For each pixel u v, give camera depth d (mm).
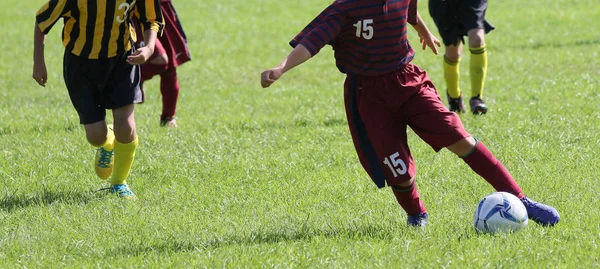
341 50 18266
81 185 24359
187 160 27016
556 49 53875
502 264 16047
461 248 17172
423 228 18719
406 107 18219
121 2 21422
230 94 43125
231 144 29406
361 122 18531
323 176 24453
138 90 22859
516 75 44406
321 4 88438
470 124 31031
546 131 28984
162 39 32875
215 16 80625
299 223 19719
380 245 17500
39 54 21766
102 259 17531
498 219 18094
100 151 23734
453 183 23094
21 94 44562
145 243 18469
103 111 22719
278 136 30594
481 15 32781
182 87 46062
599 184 22359
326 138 29906
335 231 18984
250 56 57781
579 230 18109
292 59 17078
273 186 23547
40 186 24266
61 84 47875
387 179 18250
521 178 23172
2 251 18344
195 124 33906
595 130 29000
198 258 17094
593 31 62062
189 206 21859
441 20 32844
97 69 22016
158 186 24281
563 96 36375
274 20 78000
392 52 17969
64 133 31797
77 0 21266
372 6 17641
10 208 22078
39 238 19234
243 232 19188
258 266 16531
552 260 16250
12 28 73688
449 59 33344
